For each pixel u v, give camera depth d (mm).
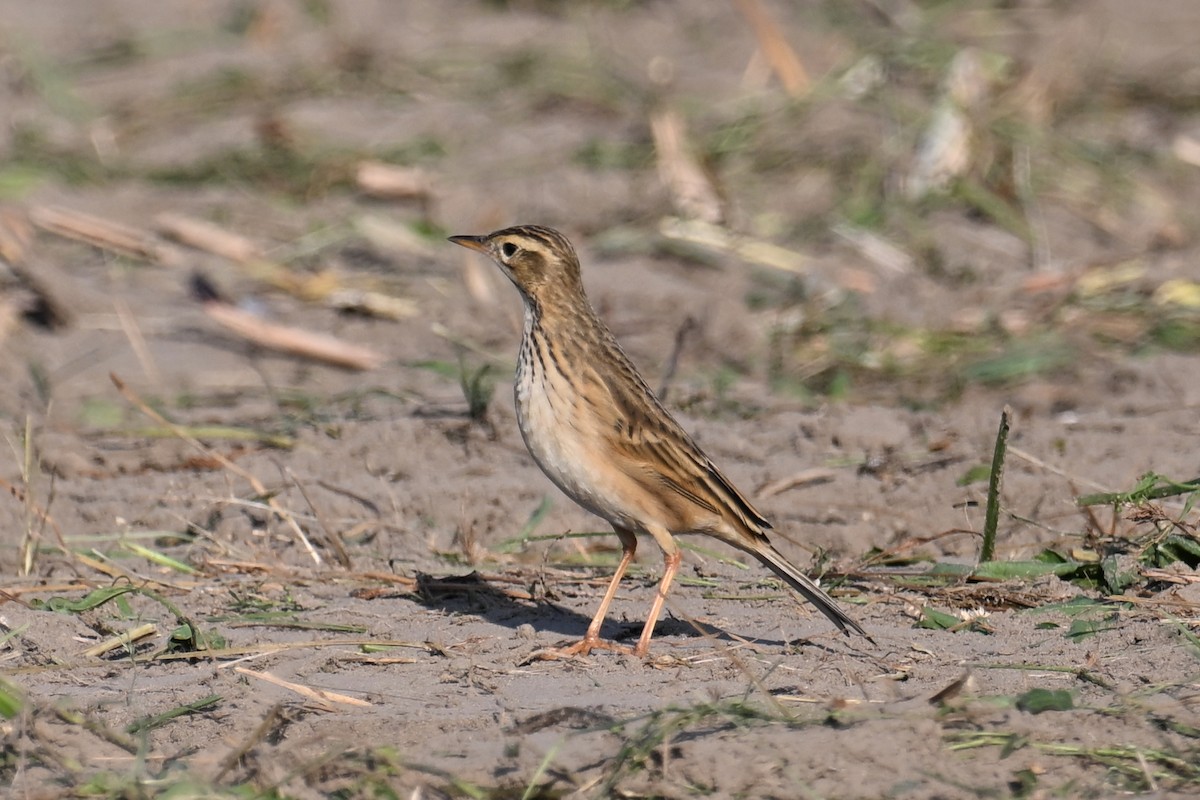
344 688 8852
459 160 21516
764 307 17156
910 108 22016
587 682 8930
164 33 26531
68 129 22609
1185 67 24859
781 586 10641
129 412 14266
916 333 16375
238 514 11906
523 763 7707
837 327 16547
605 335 9680
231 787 7586
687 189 19781
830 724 7898
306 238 19109
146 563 11055
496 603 10422
